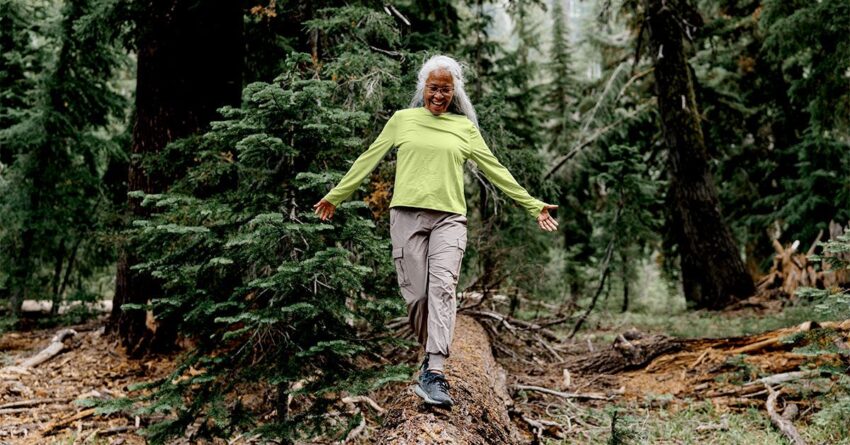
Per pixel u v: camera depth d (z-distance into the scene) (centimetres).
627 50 1636
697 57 1498
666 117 1192
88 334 766
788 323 844
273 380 355
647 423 502
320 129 371
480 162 326
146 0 707
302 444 450
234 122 385
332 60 618
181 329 391
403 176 311
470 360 466
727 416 506
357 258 439
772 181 1555
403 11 929
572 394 581
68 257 1188
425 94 319
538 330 791
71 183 1112
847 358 495
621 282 1567
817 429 463
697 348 654
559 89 1866
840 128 1117
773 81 1457
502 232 789
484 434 323
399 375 345
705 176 1165
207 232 368
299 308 351
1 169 1180
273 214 342
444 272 301
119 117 1191
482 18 1116
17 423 516
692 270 1197
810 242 1319
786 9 1094
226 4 746
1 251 1055
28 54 1151
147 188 681
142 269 388
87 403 353
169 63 714
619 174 951
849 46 1008
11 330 939
